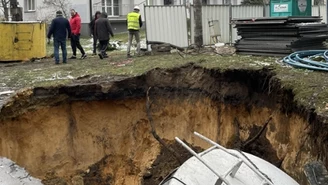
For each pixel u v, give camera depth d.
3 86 11.20
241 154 6.73
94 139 11.65
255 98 10.59
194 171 6.14
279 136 9.57
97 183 11.59
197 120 11.68
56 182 11.18
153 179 11.55
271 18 12.73
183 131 11.80
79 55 17.92
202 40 16.11
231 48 14.69
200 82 11.62
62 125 11.27
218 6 16.98
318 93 8.51
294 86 9.11
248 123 10.77
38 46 16.58
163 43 15.98
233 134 10.99
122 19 31.38
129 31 15.44
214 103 11.32
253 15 18.12
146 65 12.60
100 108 11.59
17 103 10.52
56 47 14.69
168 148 11.73
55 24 14.54
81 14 29.44
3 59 15.84
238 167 6.05
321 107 7.88
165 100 11.85
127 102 11.70
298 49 12.45
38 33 16.53
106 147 11.73
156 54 15.31
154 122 11.84
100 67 13.09
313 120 7.83
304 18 12.95
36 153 11.00
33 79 11.78
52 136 11.18
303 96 8.55
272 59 12.17
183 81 11.80
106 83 11.32
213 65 11.55
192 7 16.41
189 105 11.70
